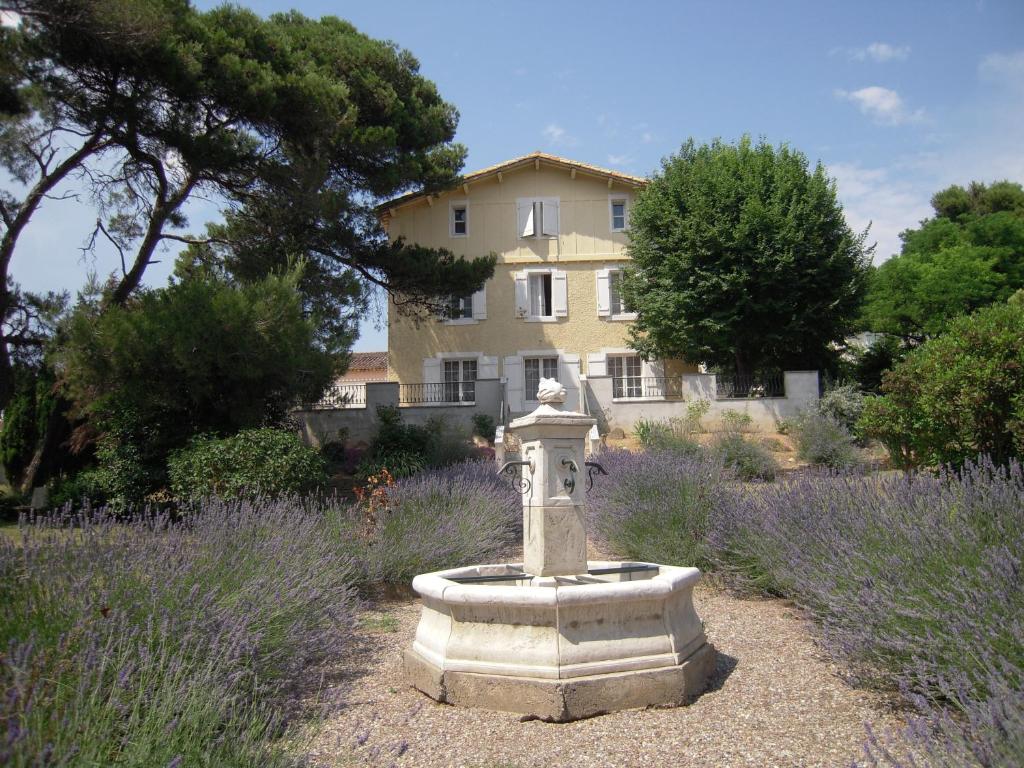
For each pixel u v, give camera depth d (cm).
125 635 357
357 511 829
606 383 2144
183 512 780
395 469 1508
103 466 1223
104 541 471
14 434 1758
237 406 1222
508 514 959
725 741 364
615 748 361
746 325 2136
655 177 2325
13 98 1232
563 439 494
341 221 1747
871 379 2280
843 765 328
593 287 2589
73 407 1341
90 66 1302
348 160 1791
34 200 1410
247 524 631
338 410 2048
